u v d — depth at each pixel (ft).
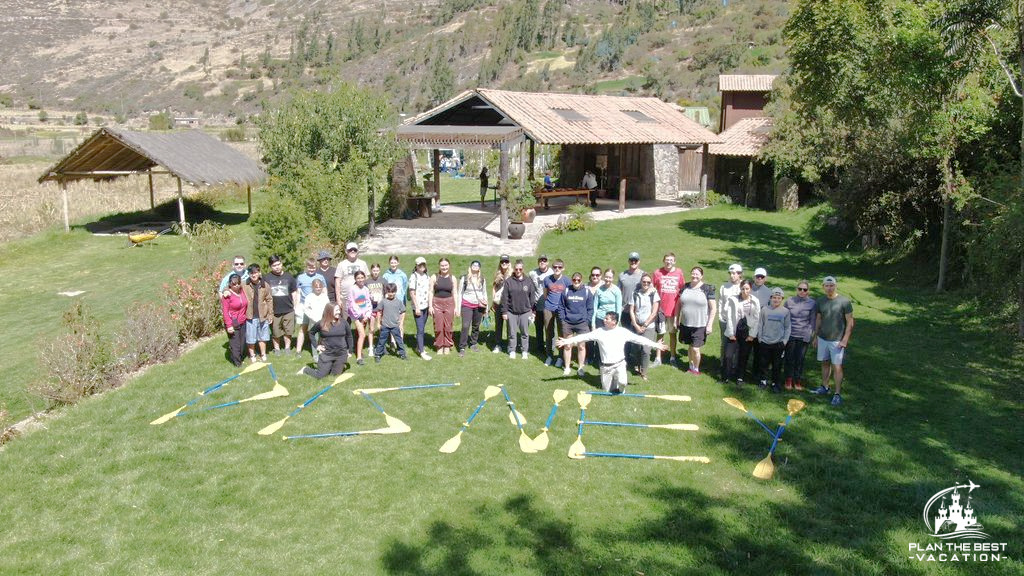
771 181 102.94
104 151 91.09
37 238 84.94
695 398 34.86
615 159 111.34
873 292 56.49
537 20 618.03
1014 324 44.60
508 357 41.06
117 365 38.42
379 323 41.52
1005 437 30.25
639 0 608.19
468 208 97.60
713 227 83.35
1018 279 43.57
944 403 34.06
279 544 23.08
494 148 73.67
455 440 29.84
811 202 96.84
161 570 21.91
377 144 70.85
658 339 39.91
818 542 22.94
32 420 33.71
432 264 60.44
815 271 63.46
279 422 31.63
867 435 30.50
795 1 67.97
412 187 91.76
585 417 32.63
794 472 27.45
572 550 22.68
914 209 63.36
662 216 91.71
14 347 46.98
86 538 23.56
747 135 111.45
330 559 22.29
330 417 32.42
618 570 21.66
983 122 53.62
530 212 80.43
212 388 35.73
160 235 88.79
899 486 26.20
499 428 31.42
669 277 38.91
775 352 35.40
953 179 55.01
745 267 63.77
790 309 35.37
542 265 41.06
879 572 21.31
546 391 35.76
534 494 25.99
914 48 52.75
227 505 25.36
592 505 25.31
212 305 45.88
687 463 28.43
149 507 25.26
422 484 26.66
